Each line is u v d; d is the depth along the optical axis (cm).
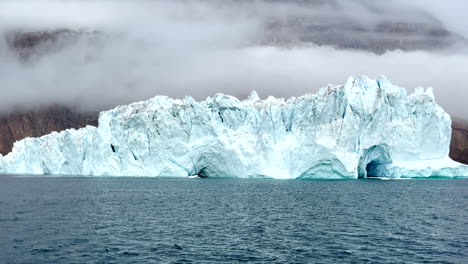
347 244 4266
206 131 13050
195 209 6738
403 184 12338
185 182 12656
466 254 3928
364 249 4069
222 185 11500
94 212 6372
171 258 3741
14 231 4844
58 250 3988
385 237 4594
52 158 16775
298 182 12531
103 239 4444
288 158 12244
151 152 13525
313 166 11869
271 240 4438
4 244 4203
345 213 6303
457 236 4691
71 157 15850
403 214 6281
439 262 3662
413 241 4412
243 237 4581
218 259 3719
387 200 8038
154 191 9850
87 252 3919
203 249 4053
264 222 5519
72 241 4344
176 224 5359
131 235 4656
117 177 16025
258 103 13150
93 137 14925
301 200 7906
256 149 12494
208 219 5753
